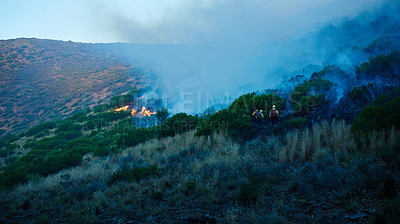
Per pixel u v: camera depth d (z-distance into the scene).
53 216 5.66
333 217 3.45
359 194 3.95
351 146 6.23
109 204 6.00
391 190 3.50
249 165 6.89
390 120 6.14
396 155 4.65
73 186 8.82
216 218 4.29
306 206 4.08
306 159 6.80
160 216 4.84
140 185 7.52
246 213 4.30
